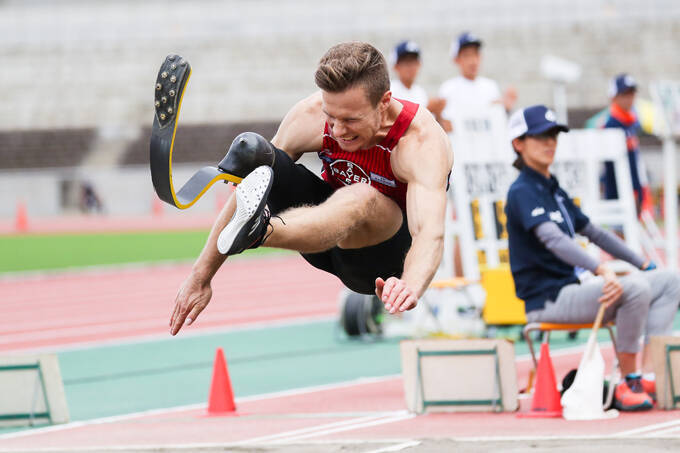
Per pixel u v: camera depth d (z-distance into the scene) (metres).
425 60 103.06
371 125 9.45
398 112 10.05
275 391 19.36
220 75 108.81
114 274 47.91
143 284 43.59
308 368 22.25
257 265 52.59
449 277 24.12
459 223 23.53
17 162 102.12
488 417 15.23
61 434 15.23
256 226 8.67
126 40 114.50
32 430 15.70
